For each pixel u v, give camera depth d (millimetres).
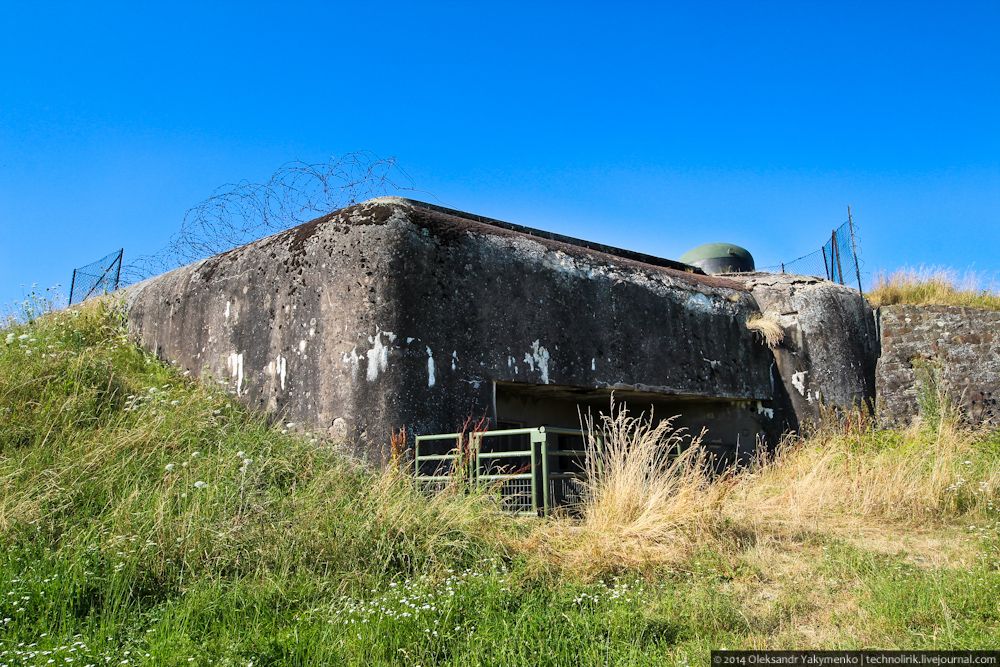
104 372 7281
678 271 10234
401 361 6891
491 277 7730
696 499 5809
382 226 7219
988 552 5352
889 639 3863
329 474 5953
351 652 3697
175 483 5363
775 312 10688
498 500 5758
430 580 4496
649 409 10281
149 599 4250
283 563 4648
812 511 6488
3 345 7508
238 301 8422
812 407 10219
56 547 4684
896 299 12719
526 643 3801
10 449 5785
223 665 3529
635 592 4480
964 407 10547
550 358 8008
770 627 4148
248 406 7871
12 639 3633
